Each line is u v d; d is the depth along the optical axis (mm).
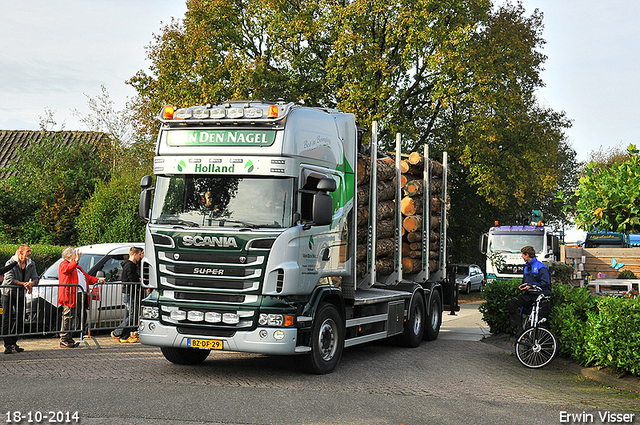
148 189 8938
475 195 34812
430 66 25688
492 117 26781
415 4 25500
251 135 8430
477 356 11234
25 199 22609
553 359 10305
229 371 8898
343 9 25281
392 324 11320
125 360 9633
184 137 8688
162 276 8469
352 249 9914
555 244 21516
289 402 6984
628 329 8859
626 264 24188
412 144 29312
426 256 12961
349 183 9867
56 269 13188
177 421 6070
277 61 28719
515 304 10547
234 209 8344
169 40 26328
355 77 25422
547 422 6574
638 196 8242
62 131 30297
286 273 8125
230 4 26812
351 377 8734
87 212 20406
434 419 6477
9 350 10125
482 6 28094
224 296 8211
